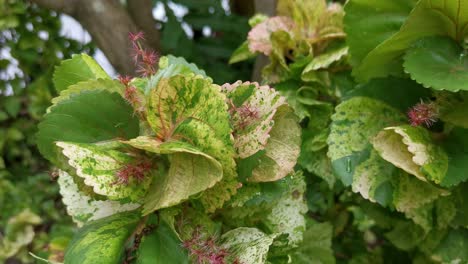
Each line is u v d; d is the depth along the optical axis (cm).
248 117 24
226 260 24
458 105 28
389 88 31
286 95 38
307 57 37
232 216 27
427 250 35
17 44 59
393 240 38
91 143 24
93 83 25
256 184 25
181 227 25
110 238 23
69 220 60
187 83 22
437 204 32
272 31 38
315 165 37
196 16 62
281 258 27
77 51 63
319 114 38
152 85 24
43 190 60
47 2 49
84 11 50
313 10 39
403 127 27
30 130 61
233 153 22
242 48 43
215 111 22
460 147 28
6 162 62
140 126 25
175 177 23
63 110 24
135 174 23
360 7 30
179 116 23
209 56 62
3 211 58
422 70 26
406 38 28
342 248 47
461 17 26
